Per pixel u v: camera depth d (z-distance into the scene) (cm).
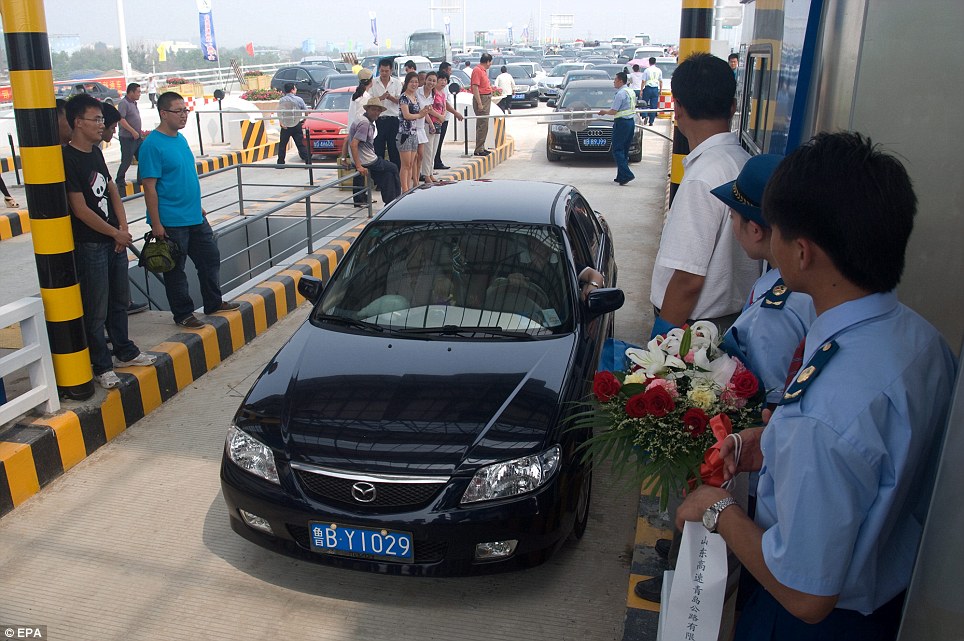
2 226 959
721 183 264
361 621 315
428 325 384
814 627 162
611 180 1309
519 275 405
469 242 424
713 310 274
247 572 346
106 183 462
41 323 418
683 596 177
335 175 1362
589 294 401
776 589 146
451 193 485
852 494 138
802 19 316
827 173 142
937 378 148
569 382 348
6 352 537
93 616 319
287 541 320
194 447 452
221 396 518
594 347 395
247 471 325
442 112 1270
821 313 151
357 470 305
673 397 201
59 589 336
